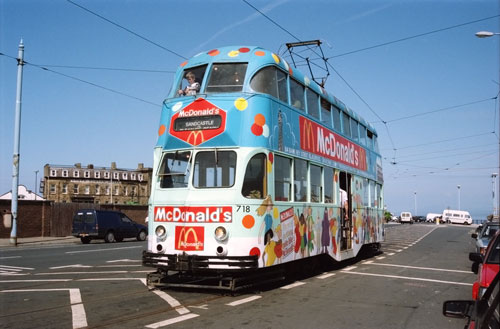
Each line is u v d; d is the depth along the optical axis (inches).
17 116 1008.9
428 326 273.7
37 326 263.3
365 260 666.2
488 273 195.9
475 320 124.0
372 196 727.1
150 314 295.3
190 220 365.4
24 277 472.4
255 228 363.6
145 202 3727.9
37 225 1291.8
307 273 507.2
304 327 266.1
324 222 498.9
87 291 381.1
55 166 3452.3
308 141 471.2
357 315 298.8
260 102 385.1
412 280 458.3
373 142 765.9
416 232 1732.3
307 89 486.6
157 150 396.8
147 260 374.0
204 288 390.9
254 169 372.5
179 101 397.1
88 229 1090.7
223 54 405.7
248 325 268.5
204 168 372.8
